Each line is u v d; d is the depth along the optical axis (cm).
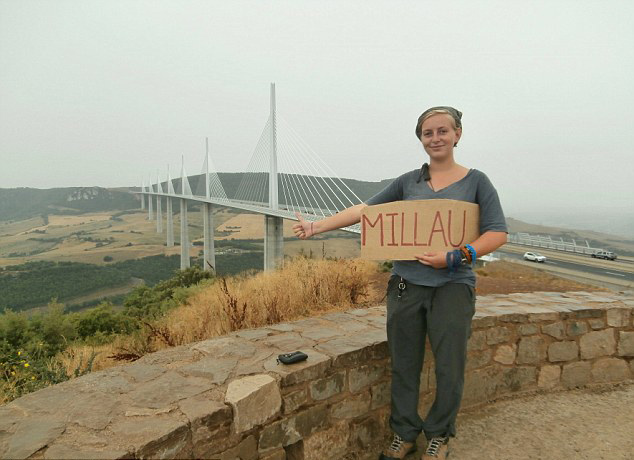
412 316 175
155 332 342
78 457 110
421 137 179
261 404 151
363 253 181
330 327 244
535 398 247
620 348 274
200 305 494
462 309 165
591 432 208
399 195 198
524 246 3575
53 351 611
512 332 246
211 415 135
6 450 113
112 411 136
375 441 203
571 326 262
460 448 193
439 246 167
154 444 119
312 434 173
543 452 190
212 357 188
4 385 302
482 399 236
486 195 168
